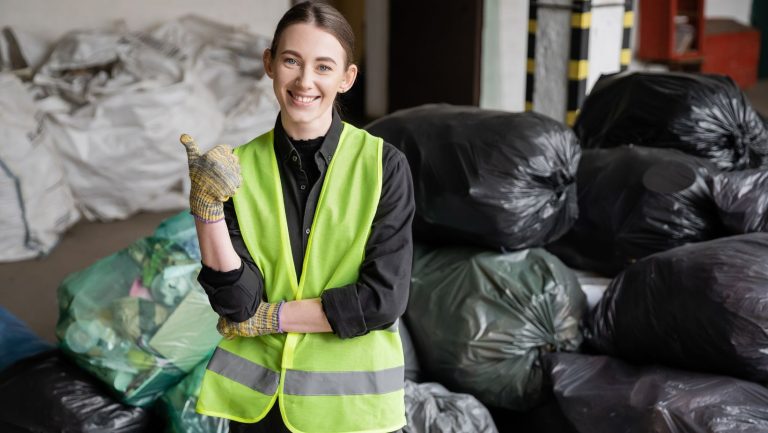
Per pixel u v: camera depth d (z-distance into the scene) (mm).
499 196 2301
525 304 2291
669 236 2572
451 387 2334
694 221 2566
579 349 2330
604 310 2283
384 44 6879
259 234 1395
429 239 2541
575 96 4535
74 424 2062
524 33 6219
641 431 1852
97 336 2143
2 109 3900
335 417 1387
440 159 2387
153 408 2191
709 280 1978
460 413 2105
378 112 7125
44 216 4004
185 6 5578
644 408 1873
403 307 1355
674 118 2922
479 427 2098
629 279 2223
